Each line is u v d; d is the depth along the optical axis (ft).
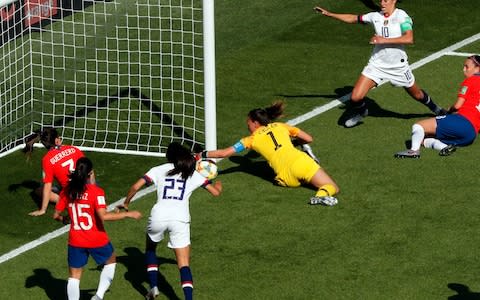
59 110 117.19
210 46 98.48
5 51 131.75
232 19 138.62
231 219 89.76
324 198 90.68
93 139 110.11
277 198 92.84
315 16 137.59
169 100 117.19
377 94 114.73
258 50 129.29
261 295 78.33
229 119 111.65
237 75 122.62
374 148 101.76
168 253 85.56
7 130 114.21
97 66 121.19
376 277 79.82
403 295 77.30
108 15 131.44
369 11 137.08
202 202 92.89
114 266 76.48
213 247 85.46
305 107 113.09
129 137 109.81
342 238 85.61
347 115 110.11
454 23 133.59
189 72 123.34
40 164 105.09
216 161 101.14
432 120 99.60
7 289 81.66
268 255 83.76
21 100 120.06
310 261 82.58
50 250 87.61
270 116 96.89
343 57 126.11
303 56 127.03
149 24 124.26
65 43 132.16
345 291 78.23
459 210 89.04
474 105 99.66
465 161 97.66
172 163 78.43
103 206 74.33
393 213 89.10
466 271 79.97
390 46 102.83
